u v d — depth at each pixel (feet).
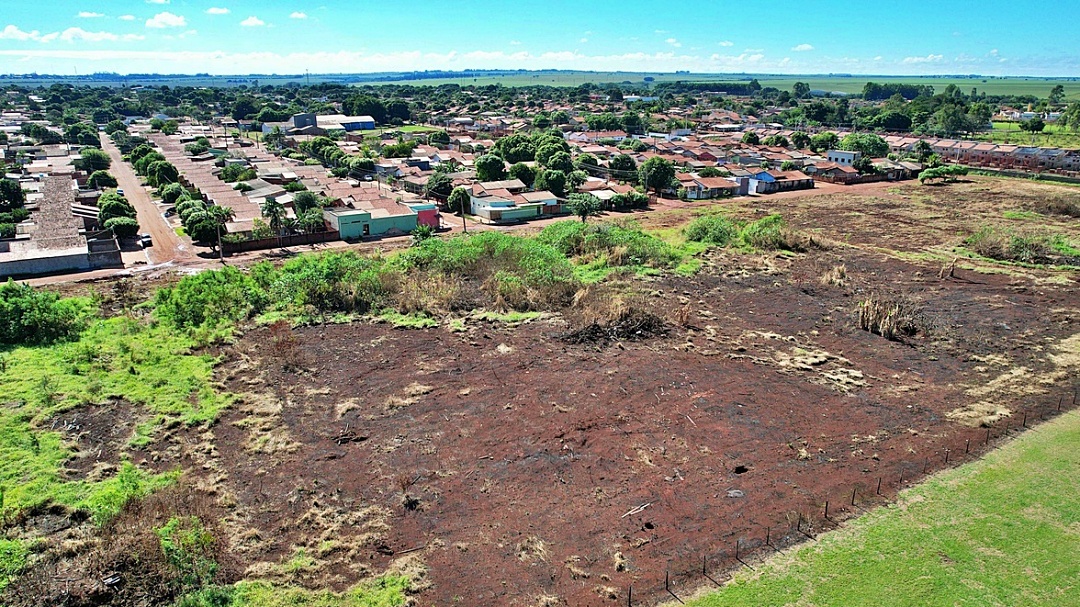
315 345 96.78
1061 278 131.85
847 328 104.37
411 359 91.61
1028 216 197.88
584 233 155.53
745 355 92.73
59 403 76.38
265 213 173.06
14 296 99.19
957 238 170.09
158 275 142.41
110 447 68.74
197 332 98.73
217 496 60.49
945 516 56.29
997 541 52.90
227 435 71.67
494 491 61.36
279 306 111.45
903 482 61.72
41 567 50.70
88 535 54.49
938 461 65.36
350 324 105.19
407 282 119.03
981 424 72.74
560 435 71.00
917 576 49.26
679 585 49.37
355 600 47.93
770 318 109.19
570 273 124.26
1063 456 65.82
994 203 222.69
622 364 89.20
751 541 53.93
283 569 50.90
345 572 51.11
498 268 126.41
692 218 205.98
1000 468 63.72
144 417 74.64
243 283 117.39
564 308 111.75
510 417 75.05
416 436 71.20
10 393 78.02
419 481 63.05
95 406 76.89
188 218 170.50
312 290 114.01
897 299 118.93
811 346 97.09
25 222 179.63
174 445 69.36
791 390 81.71
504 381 84.38
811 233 170.19
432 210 192.95
